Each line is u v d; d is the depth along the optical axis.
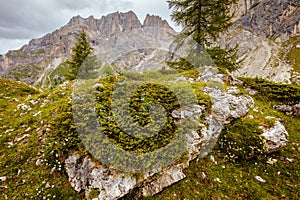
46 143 7.36
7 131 8.71
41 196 5.78
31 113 9.93
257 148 7.68
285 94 12.70
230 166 7.33
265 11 162.38
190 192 6.08
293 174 7.18
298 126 10.27
